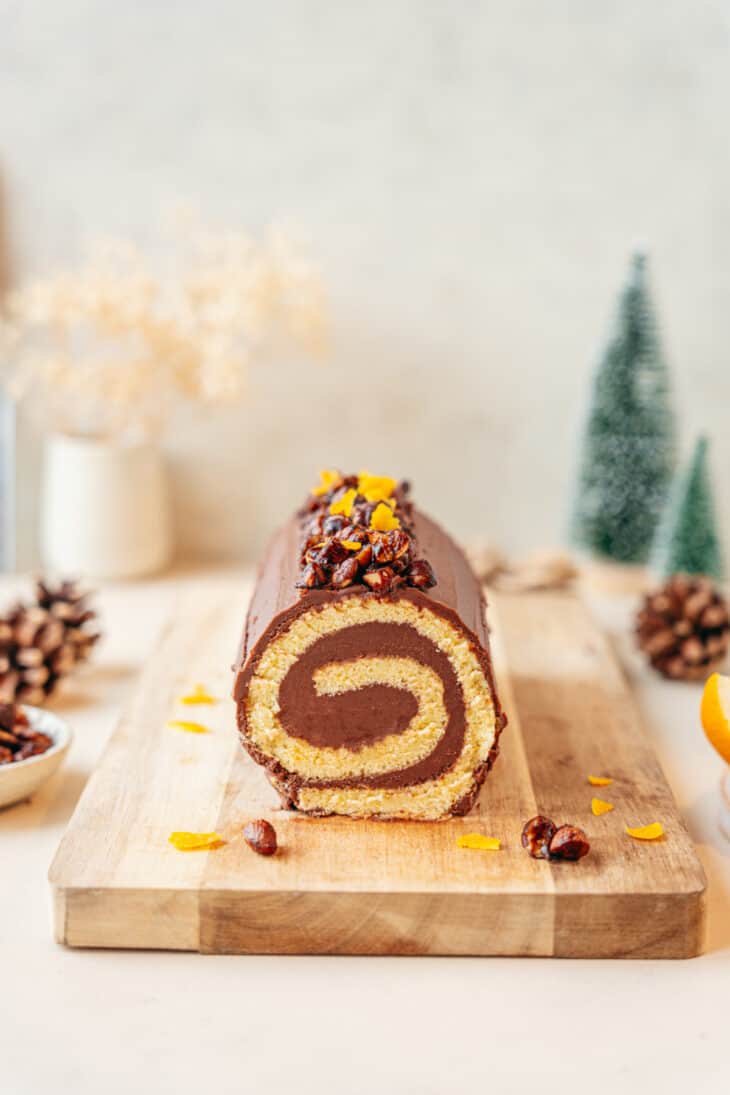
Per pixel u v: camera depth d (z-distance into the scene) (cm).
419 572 82
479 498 125
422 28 116
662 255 120
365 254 120
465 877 77
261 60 117
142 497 117
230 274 112
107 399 115
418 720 82
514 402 123
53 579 119
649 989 75
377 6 116
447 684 81
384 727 82
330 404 123
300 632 81
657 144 118
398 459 124
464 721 82
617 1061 71
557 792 85
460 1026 73
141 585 119
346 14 116
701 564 114
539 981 75
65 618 98
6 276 121
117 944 77
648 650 103
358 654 81
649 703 100
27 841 84
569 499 121
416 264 120
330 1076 70
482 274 121
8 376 122
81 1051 71
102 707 98
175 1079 70
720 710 86
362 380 123
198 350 114
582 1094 69
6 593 114
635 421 115
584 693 96
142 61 117
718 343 122
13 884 81
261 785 85
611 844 80
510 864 78
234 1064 71
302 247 120
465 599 86
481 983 75
